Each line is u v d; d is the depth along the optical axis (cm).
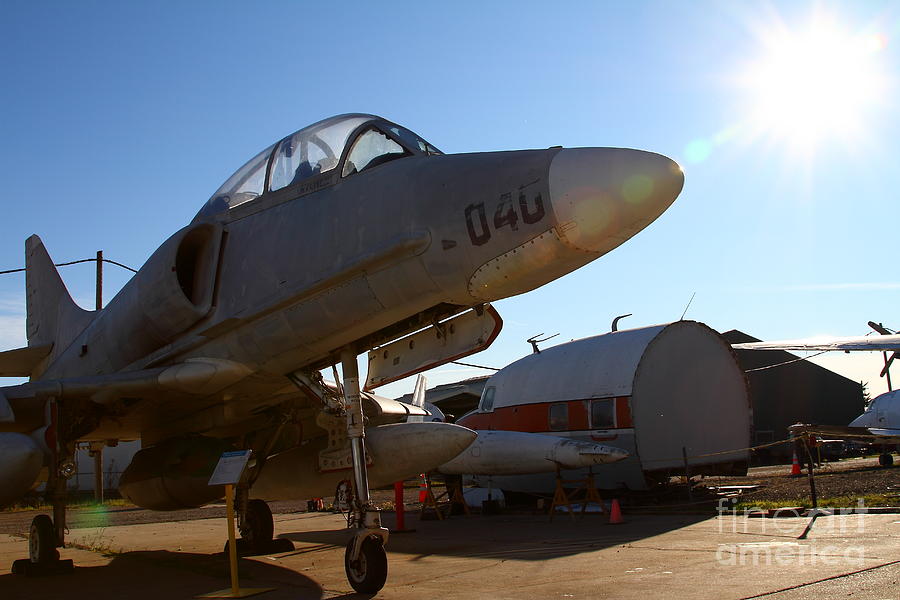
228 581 777
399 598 631
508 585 660
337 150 792
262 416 964
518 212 643
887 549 741
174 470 942
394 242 687
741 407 1636
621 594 585
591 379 1619
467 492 1738
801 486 1678
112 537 1385
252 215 838
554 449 1457
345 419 812
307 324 752
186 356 848
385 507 1919
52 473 840
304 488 917
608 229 619
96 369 1007
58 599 714
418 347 789
